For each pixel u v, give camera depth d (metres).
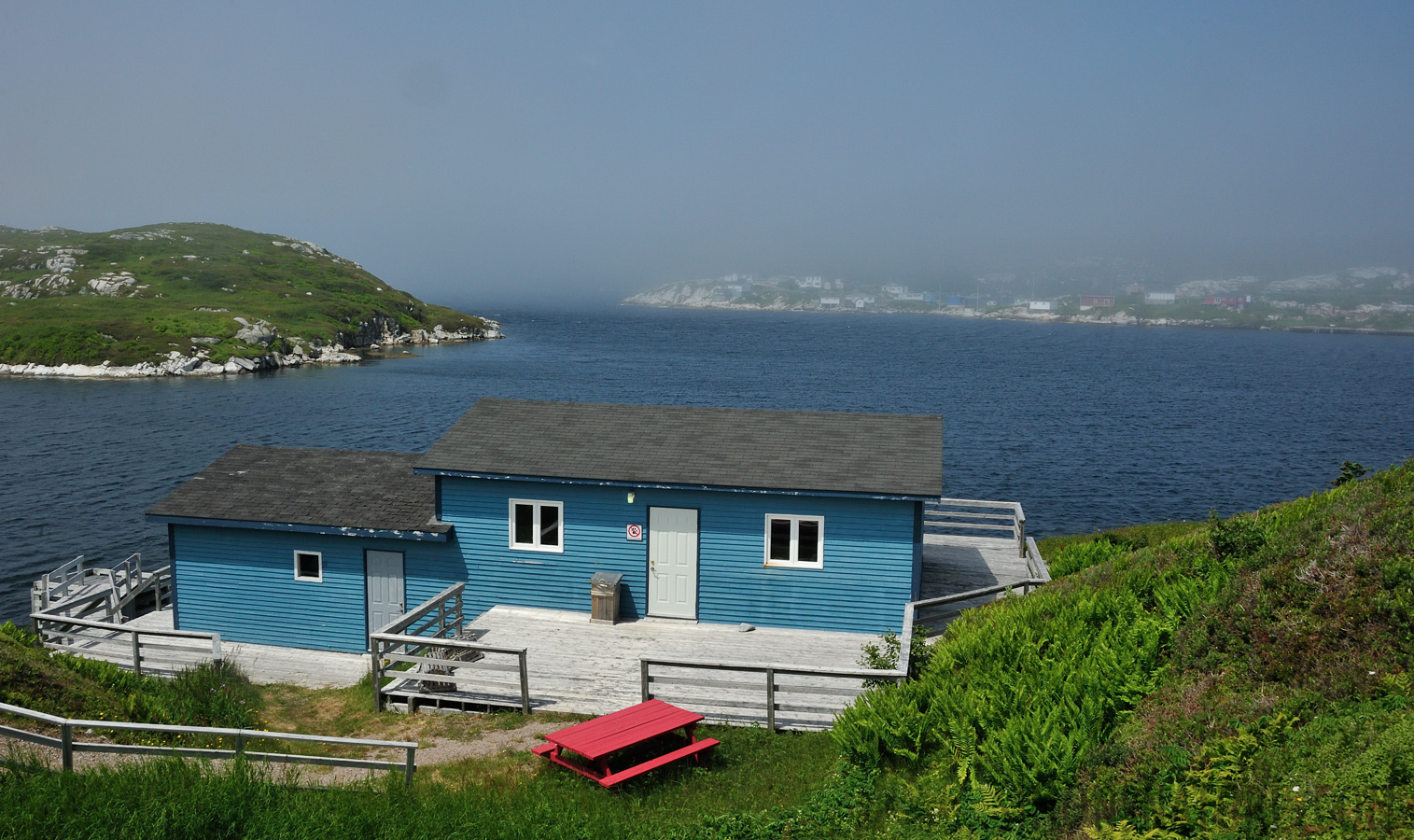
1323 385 114.12
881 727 12.30
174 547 22.22
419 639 16.09
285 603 21.94
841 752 12.53
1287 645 11.04
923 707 13.26
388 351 142.88
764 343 190.75
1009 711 12.09
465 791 11.67
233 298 147.00
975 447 63.41
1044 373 125.19
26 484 48.25
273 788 10.59
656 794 11.95
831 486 19.39
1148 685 11.91
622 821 10.95
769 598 20.11
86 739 12.59
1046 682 12.52
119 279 151.25
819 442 21.45
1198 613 13.09
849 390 100.31
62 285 150.62
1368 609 10.75
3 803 9.59
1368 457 61.31
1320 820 7.90
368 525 20.97
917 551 19.50
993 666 13.69
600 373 114.81
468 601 21.28
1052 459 59.25
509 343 169.62
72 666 15.91
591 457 20.95
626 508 20.39
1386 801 7.73
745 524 20.02
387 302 172.88
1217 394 100.69
